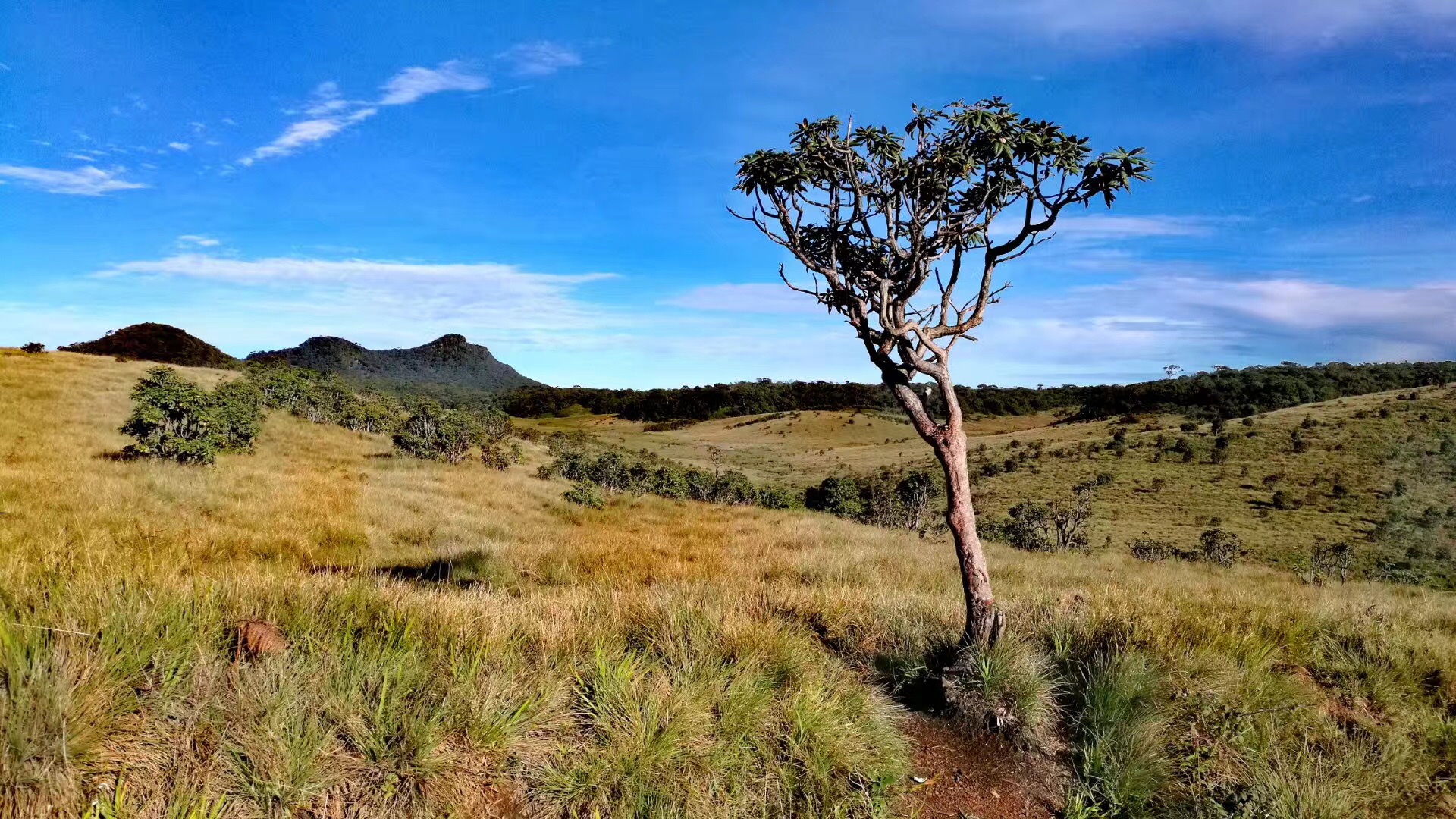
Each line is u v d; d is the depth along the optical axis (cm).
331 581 396
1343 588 1407
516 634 370
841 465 9575
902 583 947
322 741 234
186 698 242
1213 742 348
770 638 394
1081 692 376
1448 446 6444
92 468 1447
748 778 277
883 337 386
